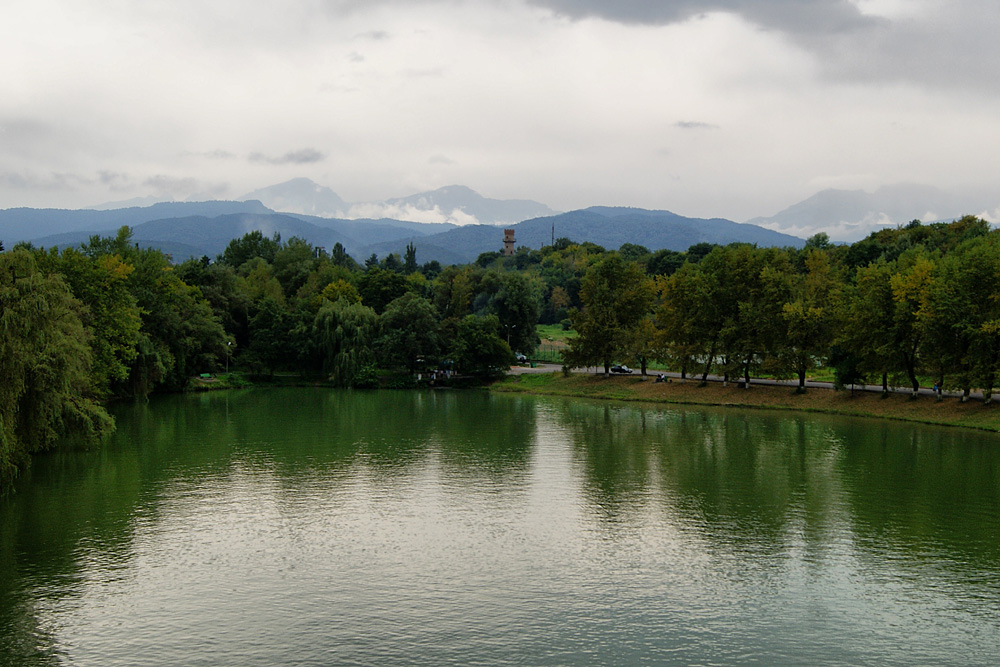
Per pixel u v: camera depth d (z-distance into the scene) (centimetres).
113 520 5391
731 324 13100
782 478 6806
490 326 16762
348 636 3606
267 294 19712
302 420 10738
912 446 8381
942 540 5009
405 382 16600
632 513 5662
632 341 14875
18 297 5716
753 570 4478
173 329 14038
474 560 4634
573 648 3512
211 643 3522
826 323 11900
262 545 4878
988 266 9794
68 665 3316
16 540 4944
